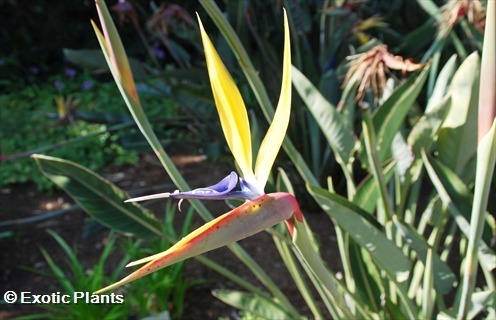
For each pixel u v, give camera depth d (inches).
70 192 45.9
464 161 43.2
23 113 123.5
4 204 93.1
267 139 30.5
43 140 113.3
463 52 60.1
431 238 48.6
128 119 90.5
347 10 68.9
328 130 43.8
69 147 109.6
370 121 38.9
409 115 57.2
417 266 46.1
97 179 46.0
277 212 30.0
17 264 75.4
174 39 134.2
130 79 38.7
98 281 59.8
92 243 79.4
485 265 41.3
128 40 145.7
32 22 147.9
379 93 48.6
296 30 79.0
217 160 78.7
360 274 45.4
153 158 109.9
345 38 75.9
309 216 81.8
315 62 84.5
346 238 45.1
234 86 30.2
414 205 48.3
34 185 100.0
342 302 36.6
